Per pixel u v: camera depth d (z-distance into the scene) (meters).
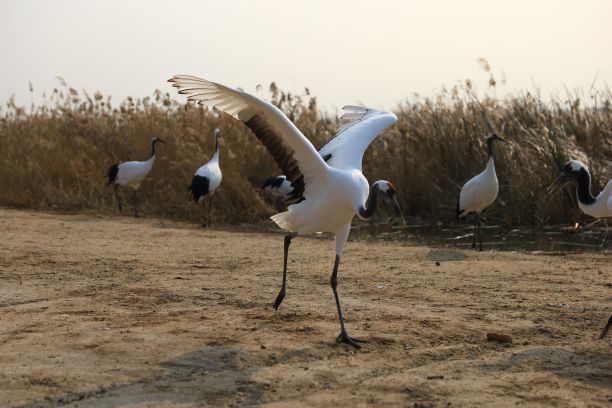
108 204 15.49
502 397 4.55
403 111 15.58
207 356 5.26
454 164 14.02
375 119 7.30
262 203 14.05
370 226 13.48
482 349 5.55
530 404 4.44
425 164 14.25
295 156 6.12
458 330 6.00
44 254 9.20
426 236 12.41
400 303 6.93
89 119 16.98
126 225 12.73
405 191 14.26
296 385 4.77
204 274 8.20
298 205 6.39
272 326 6.06
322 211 6.22
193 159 15.09
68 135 17.22
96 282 7.69
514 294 7.32
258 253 9.72
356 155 6.74
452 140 14.18
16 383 4.73
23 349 5.38
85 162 16.34
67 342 5.54
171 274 8.16
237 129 15.82
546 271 8.53
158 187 15.74
